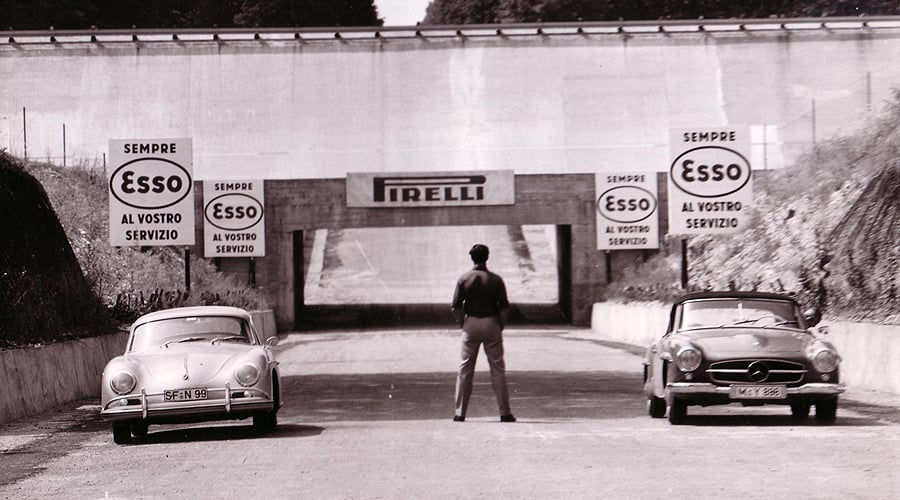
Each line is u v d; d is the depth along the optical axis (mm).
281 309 53844
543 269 78500
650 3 84750
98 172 54375
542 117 61625
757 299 16766
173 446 14367
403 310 62250
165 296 31547
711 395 15219
